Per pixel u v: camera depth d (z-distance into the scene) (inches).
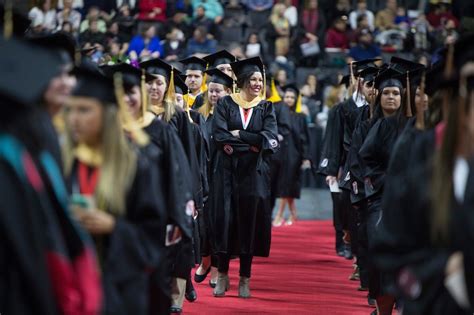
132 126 291.6
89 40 1162.0
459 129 255.4
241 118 565.9
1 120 236.2
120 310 270.7
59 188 245.9
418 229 260.1
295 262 717.9
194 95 659.4
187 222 357.1
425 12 1355.8
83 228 267.3
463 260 247.9
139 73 359.9
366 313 515.5
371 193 458.0
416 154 269.6
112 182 277.6
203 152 543.5
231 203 559.8
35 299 231.5
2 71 240.1
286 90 903.1
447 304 254.7
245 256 556.1
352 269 688.4
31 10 1187.3
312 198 1137.4
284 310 518.0
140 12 1248.8
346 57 1264.8
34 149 242.1
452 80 264.8
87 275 252.2
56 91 258.5
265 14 1337.4
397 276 263.3
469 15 1337.4
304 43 1283.2
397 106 469.7
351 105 652.1
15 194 230.8
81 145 281.3
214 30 1261.1
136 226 286.7
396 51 1263.5
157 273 319.3
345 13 1327.5
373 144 458.3
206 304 531.5
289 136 904.3
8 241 229.5
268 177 565.0
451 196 252.4
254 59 569.3
